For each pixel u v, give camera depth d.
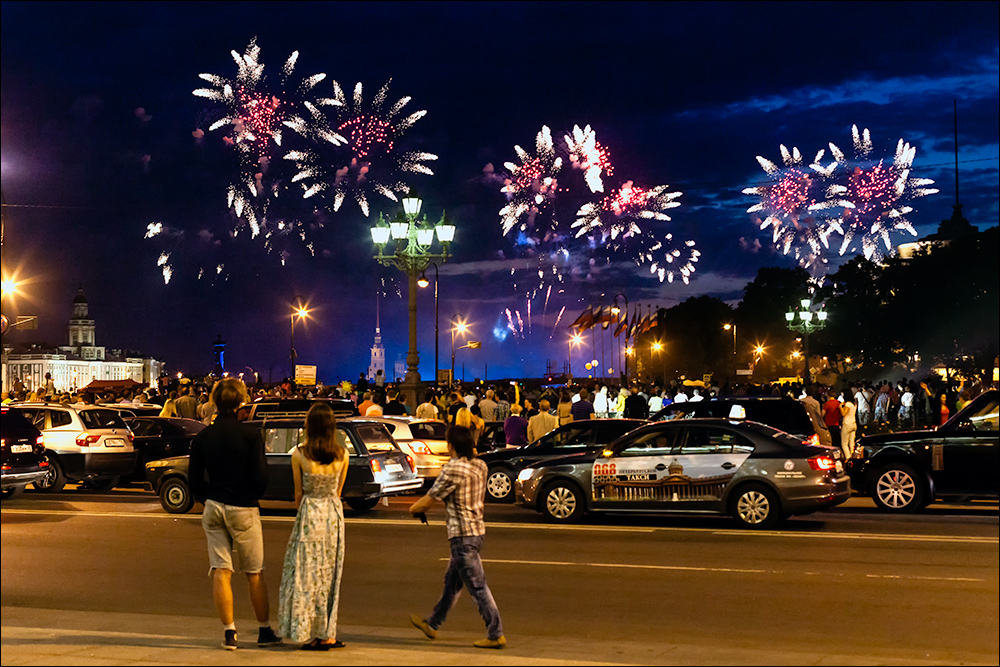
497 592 11.17
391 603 10.80
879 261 79.56
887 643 8.65
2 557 13.81
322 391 30.02
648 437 16.88
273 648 8.38
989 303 69.31
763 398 19.95
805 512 15.82
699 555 13.38
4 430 19.34
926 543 14.18
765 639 8.87
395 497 22.48
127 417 28.75
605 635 9.15
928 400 32.28
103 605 10.84
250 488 8.60
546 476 17.28
